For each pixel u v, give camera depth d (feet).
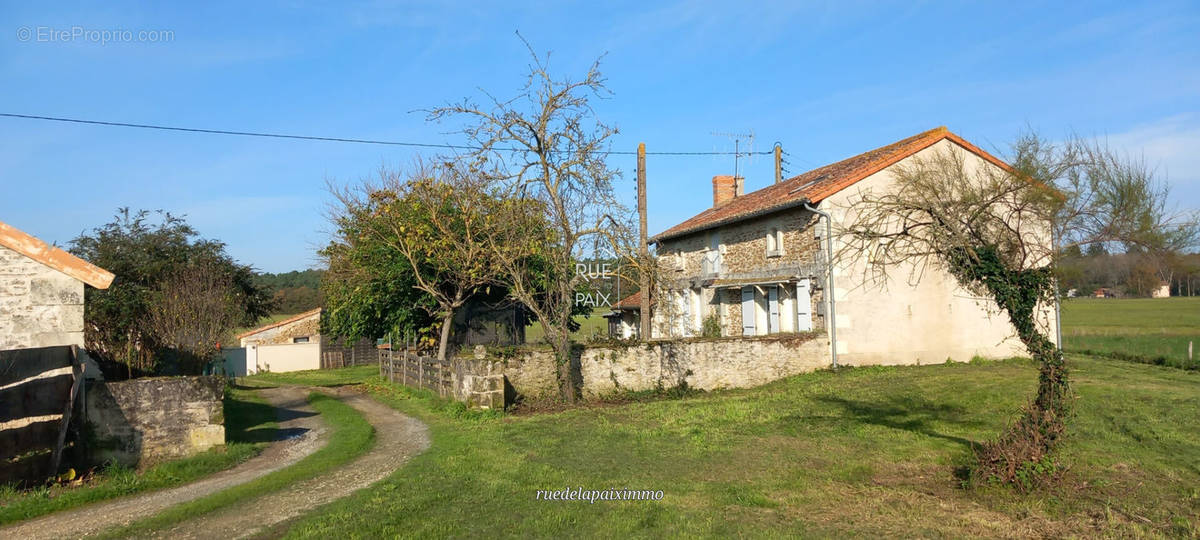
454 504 26.78
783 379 66.33
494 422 47.34
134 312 54.08
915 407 47.50
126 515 26.18
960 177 31.60
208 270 79.77
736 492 27.89
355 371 128.26
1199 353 71.15
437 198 67.21
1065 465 28.14
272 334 151.64
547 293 58.49
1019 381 55.52
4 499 27.78
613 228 55.83
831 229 67.46
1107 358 73.92
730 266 86.28
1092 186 32.01
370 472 32.68
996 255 27.89
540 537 23.02
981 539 22.24
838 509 25.62
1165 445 34.24
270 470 33.73
